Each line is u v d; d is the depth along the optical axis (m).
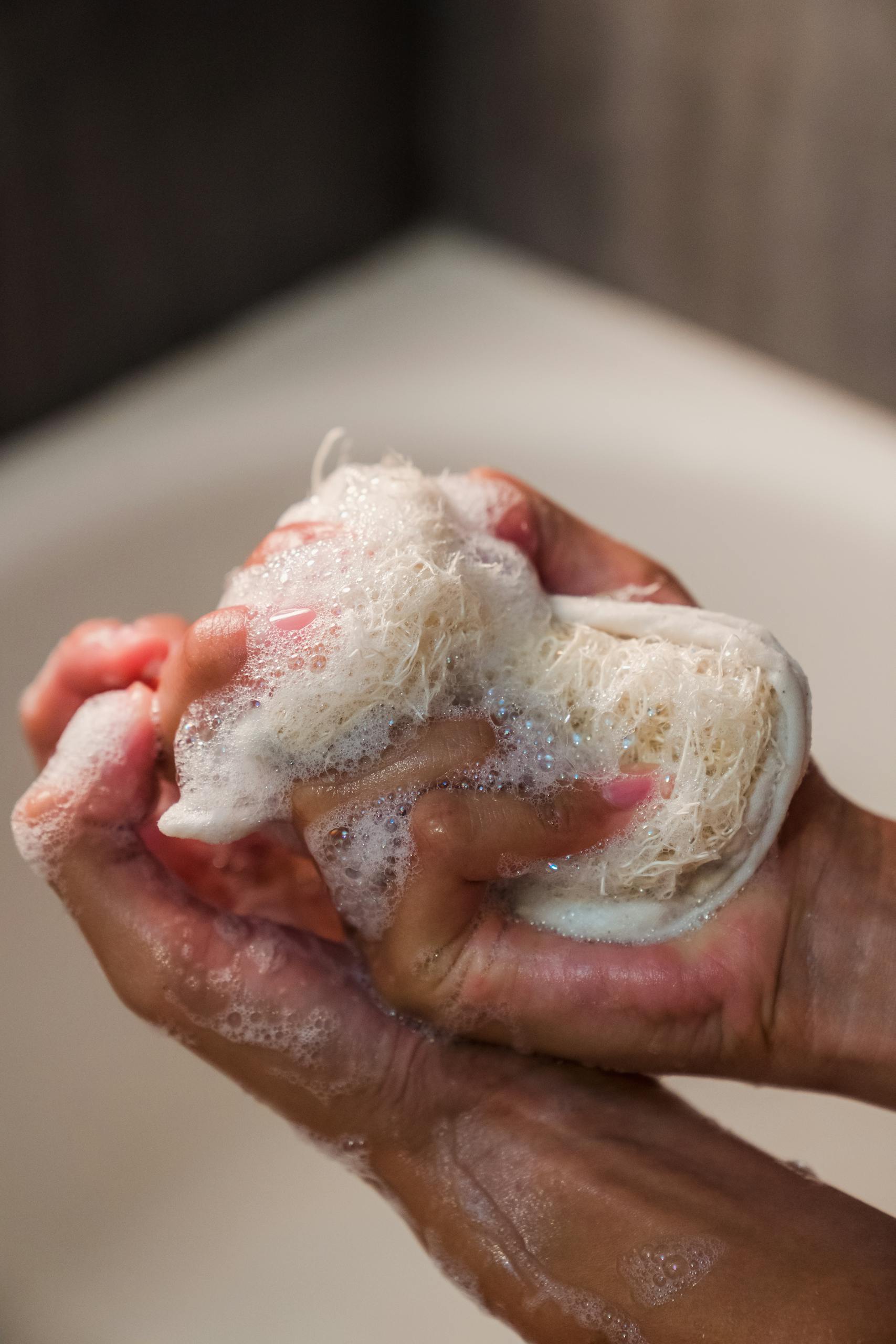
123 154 0.73
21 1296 0.69
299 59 0.77
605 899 0.54
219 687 0.53
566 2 0.75
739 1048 0.55
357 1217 0.73
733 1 0.71
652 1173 0.55
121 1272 0.71
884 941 0.55
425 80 0.81
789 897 0.55
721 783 0.52
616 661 0.53
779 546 0.73
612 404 0.76
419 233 0.86
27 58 0.69
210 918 0.56
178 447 0.75
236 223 0.78
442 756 0.53
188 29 0.73
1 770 0.71
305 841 0.54
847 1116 0.71
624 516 0.76
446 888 0.53
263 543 0.54
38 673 0.72
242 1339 0.70
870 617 0.72
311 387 0.77
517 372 0.77
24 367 0.74
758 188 0.74
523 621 0.54
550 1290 0.54
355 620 0.52
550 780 0.53
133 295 0.76
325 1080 0.56
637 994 0.54
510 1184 0.55
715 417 0.75
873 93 0.70
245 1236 0.73
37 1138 0.71
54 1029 0.72
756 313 0.77
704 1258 0.53
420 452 0.76
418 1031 0.56
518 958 0.54
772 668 0.52
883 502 0.71
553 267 0.83
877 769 0.73
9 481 0.73
